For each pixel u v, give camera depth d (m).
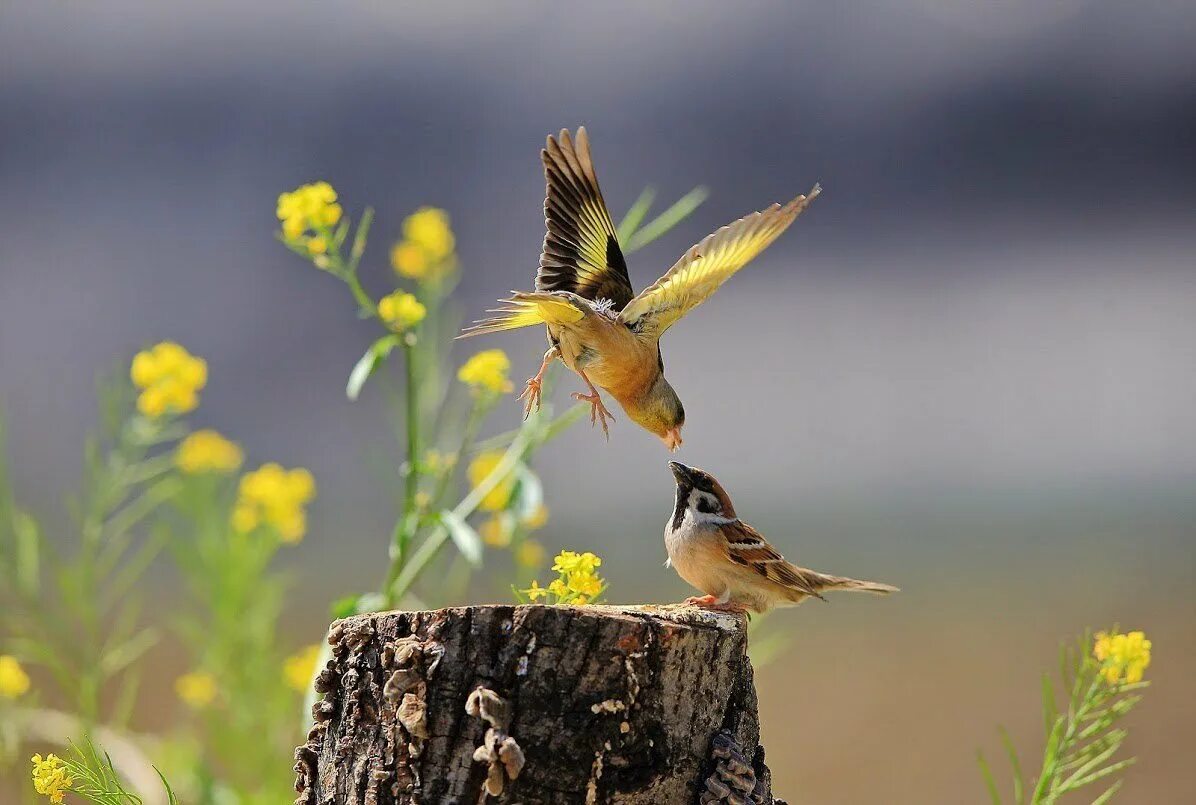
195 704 10.23
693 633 9.74
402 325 10.03
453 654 9.73
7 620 10.18
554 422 10.10
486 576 10.49
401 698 9.73
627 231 10.12
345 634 9.75
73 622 10.22
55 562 10.20
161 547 10.41
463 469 10.23
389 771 9.73
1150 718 10.55
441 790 9.72
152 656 10.48
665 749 9.73
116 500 10.22
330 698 9.76
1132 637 9.90
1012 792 10.43
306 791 9.77
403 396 10.20
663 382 9.92
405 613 9.74
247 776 10.20
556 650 9.72
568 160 9.90
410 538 10.05
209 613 10.34
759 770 9.77
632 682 9.73
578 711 9.72
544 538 13.88
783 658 11.55
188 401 10.22
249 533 10.27
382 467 10.38
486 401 10.09
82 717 10.16
